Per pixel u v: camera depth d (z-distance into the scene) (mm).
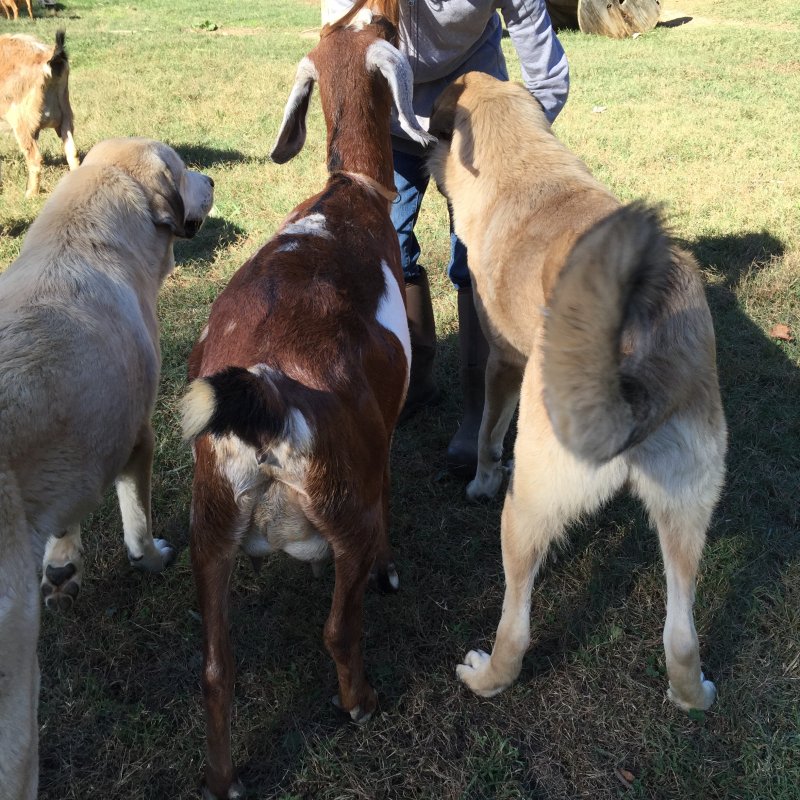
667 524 2463
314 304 2227
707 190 6879
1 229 6125
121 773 2494
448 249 5738
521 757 2574
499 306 3158
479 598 3160
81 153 8078
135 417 2697
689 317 2332
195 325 4777
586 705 2730
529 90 3693
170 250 3234
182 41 14852
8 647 1956
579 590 3174
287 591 3131
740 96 10602
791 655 2873
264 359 2066
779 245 5855
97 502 2547
